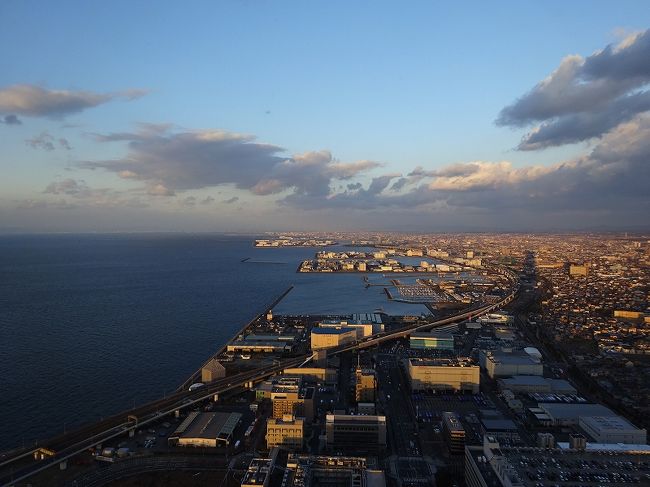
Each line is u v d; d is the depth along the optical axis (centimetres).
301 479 19225
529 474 18588
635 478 18400
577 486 17875
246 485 19688
